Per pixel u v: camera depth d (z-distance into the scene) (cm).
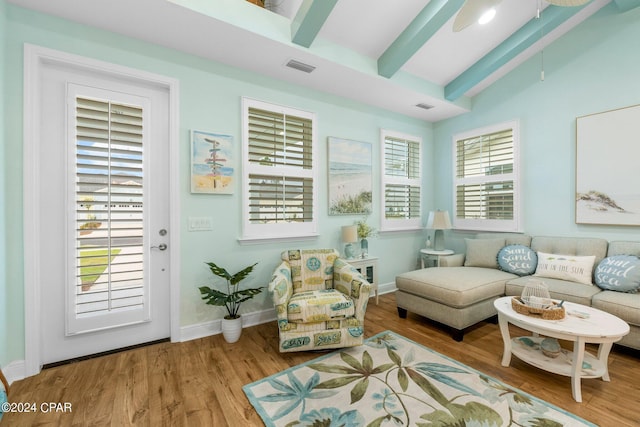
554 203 321
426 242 434
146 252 237
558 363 186
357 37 273
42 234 202
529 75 340
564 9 258
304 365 207
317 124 328
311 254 284
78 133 212
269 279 297
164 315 249
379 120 392
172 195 243
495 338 254
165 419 154
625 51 271
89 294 216
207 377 192
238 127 277
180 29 217
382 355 222
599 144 285
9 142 187
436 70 339
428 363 210
